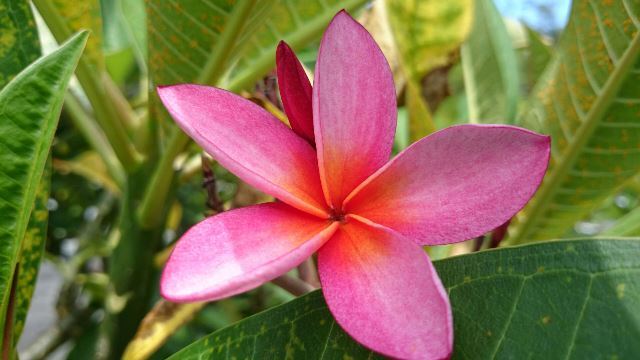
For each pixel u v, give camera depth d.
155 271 0.28
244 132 0.15
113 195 0.49
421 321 0.12
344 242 0.14
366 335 0.13
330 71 0.15
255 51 0.25
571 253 0.15
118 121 0.25
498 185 0.14
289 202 0.14
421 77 0.29
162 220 0.26
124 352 0.27
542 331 0.14
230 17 0.21
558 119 0.24
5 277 0.17
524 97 0.38
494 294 0.15
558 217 0.25
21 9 0.21
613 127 0.23
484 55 0.29
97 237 0.48
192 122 0.14
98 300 0.42
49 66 0.15
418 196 0.15
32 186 0.16
